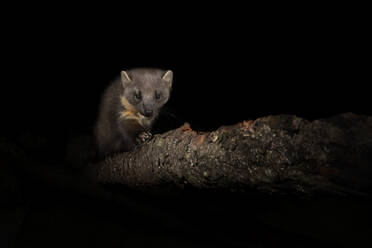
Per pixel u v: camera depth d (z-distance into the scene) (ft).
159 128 4.91
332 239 3.30
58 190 4.50
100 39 6.20
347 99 5.70
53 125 5.70
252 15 5.93
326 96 5.81
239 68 6.22
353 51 5.65
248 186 2.64
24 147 4.82
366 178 1.88
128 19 6.14
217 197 3.40
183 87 6.43
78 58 6.21
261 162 2.38
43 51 6.13
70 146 4.64
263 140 2.33
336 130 1.96
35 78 6.12
